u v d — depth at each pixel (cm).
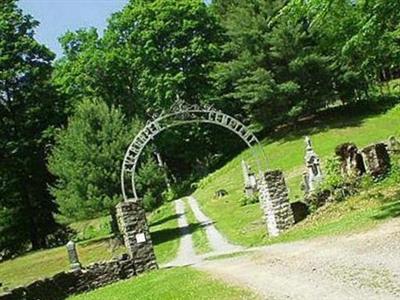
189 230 3647
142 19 6631
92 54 6353
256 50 5978
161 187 3900
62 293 2298
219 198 4609
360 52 2062
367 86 5738
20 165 4791
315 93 5750
